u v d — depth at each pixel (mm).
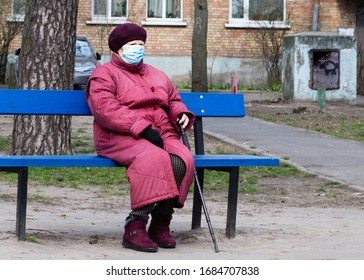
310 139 22859
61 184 15445
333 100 35375
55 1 16906
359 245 9719
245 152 20344
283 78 36594
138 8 47219
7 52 44219
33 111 9812
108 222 11406
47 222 11133
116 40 9508
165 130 9562
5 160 9047
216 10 47438
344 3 47844
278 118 29000
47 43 16938
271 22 47125
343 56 35281
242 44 47406
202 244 9719
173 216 12320
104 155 9305
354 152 20391
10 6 44250
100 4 46906
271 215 12531
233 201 10031
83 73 36719
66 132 17281
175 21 47344
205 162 9547
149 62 47406
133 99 9438
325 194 14984
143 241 9141
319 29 47844
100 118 9242
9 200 13297
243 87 47094
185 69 47625
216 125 26281
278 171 17438
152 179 8914
